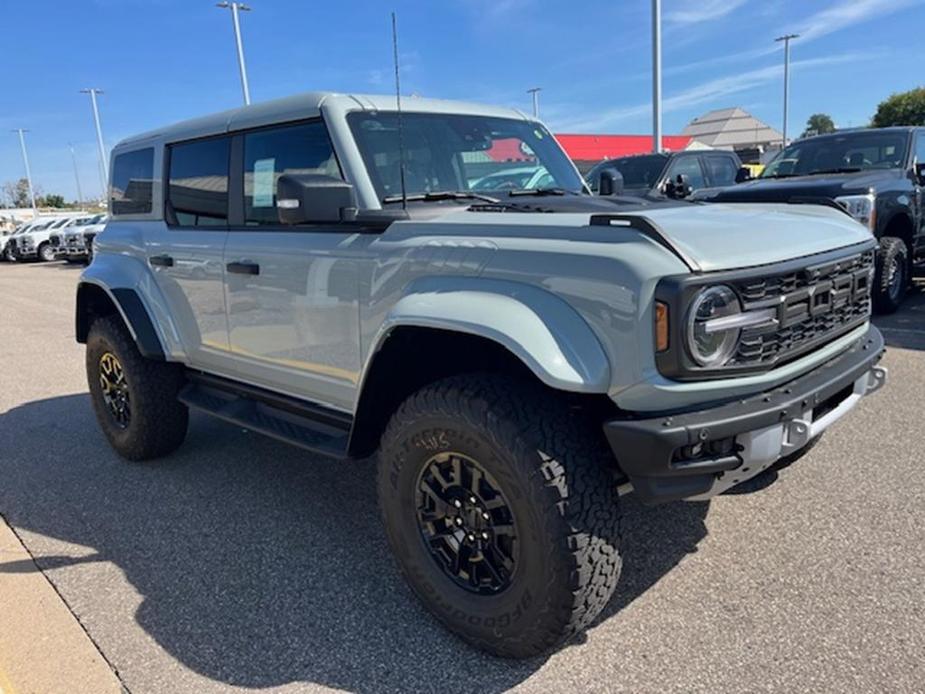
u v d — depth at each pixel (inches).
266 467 179.8
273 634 110.5
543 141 158.7
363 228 118.3
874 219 284.8
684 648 102.0
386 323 106.5
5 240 1200.8
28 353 347.6
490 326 93.5
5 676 102.2
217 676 101.3
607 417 92.3
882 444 169.3
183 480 173.2
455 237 106.2
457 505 104.1
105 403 190.1
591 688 95.3
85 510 158.6
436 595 107.1
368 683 98.9
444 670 100.9
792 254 100.5
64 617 116.8
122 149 188.5
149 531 146.9
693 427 86.8
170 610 118.0
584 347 90.9
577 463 92.6
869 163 333.7
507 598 98.0
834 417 107.5
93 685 100.0
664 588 117.2
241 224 146.8
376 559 132.4
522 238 100.0
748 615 108.7
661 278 86.6
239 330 147.8
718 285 88.5
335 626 112.0
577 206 120.6
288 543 139.6
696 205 129.5
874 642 100.7
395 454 108.0
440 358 116.0
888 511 137.6
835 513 137.9
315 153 129.5
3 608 120.1
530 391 97.5
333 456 124.4
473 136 141.8
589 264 91.0
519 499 93.5
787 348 98.7
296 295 130.9
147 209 177.9
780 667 96.9
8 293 657.0
